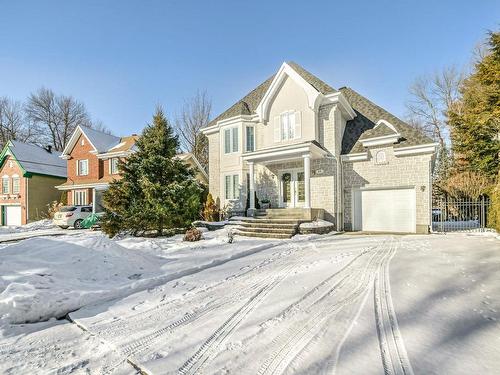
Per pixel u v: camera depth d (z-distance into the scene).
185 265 8.31
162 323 4.58
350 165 16.92
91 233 17.67
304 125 17.09
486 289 5.33
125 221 13.61
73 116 50.19
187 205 14.55
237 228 15.33
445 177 24.98
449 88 35.69
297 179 17.77
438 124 36.41
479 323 4.05
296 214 15.40
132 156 14.89
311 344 3.57
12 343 4.16
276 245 11.42
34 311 5.02
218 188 21.03
